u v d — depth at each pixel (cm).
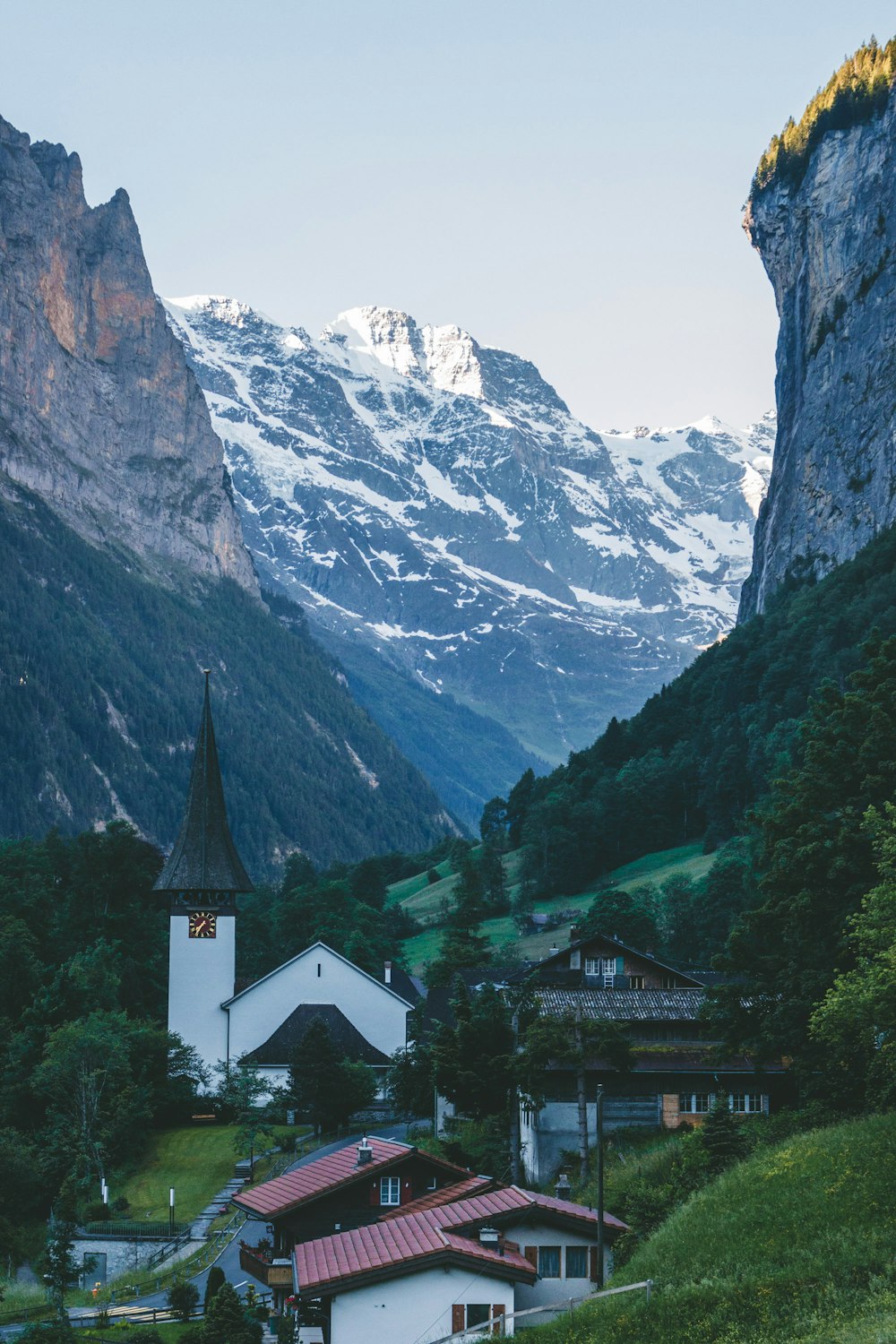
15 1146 11712
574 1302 5875
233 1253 9544
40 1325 8100
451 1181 7719
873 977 6306
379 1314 6225
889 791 8088
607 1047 8831
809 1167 6425
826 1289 5275
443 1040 10269
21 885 18075
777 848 8312
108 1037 12562
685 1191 7162
